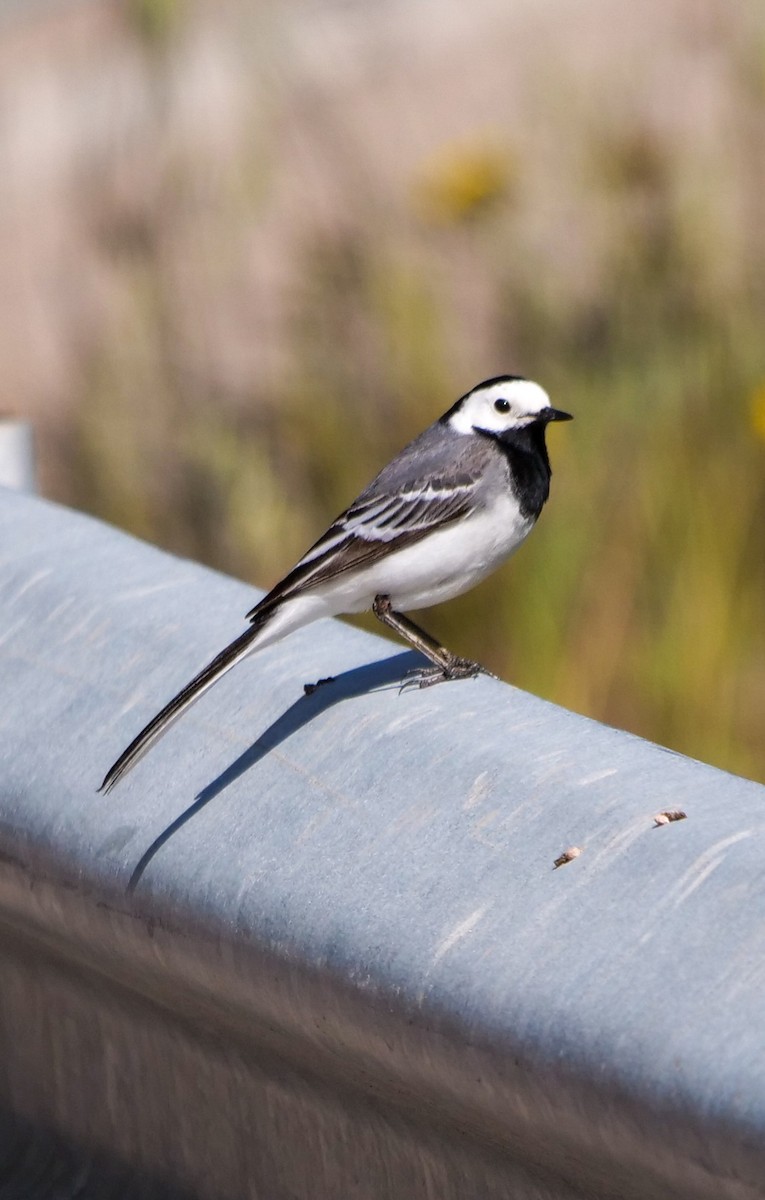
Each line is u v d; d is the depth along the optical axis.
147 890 5.35
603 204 16.62
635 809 4.58
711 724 13.14
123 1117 6.08
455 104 25.20
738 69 18.28
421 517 8.55
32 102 24.83
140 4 20.30
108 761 5.75
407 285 16.06
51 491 16.31
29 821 5.80
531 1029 4.21
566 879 4.48
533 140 18.75
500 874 4.60
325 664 5.89
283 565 15.16
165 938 5.32
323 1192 5.35
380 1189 5.13
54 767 5.87
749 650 13.38
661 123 19.73
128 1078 6.02
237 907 5.06
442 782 5.00
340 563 8.50
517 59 26.45
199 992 5.34
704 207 15.46
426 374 15.45
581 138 17.94
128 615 6.27
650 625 13.36
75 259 21.59
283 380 16.27
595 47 25.44
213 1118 5.70
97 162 21.45
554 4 27.58
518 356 15.68
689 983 4.04
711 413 14.08
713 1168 3.83
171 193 19.33
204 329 17.55
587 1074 4.07
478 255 17.48
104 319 18.88
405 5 28.45
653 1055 3.96
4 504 7.26
